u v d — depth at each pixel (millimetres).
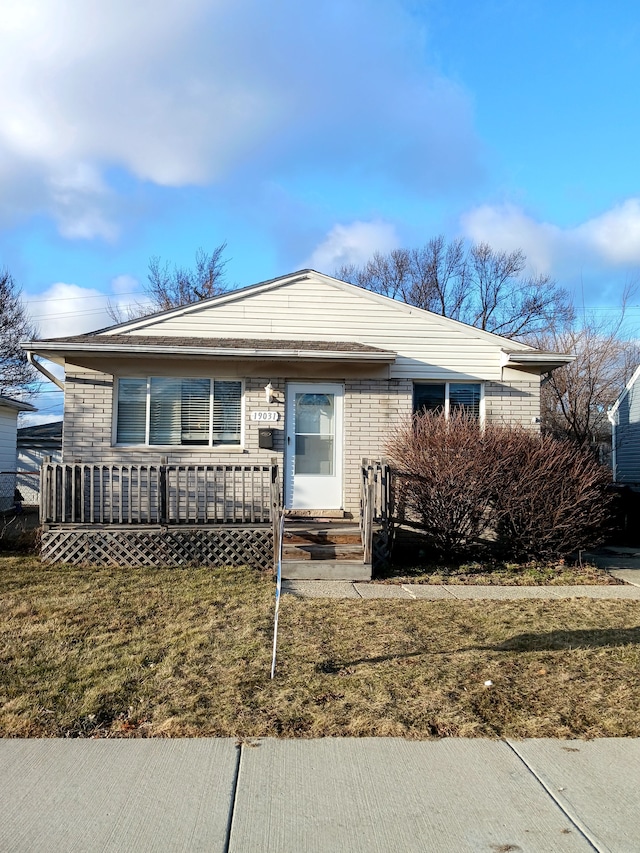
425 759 3646
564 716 4195
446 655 5305
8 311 28172
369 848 2861
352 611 6719
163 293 37031
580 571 9211
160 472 9234
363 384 11102
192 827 2998
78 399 10508
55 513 9203
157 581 8062
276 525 8797
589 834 2975
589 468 9805
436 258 35188
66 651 5344
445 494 9406
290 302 11352
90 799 3215
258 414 10750
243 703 4312
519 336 32844
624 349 24438
